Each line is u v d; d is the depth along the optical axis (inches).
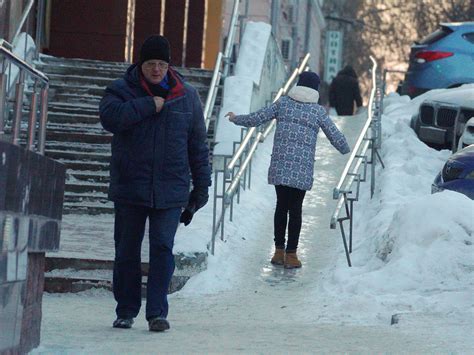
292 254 1242.6
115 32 2122.3
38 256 705.6
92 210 1460.4
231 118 1251.2
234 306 1027.3
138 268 845.2
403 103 2281.0
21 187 637.3
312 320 944.3
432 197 1118.4
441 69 2273.6
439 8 6235.2
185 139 836.0
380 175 1622.8
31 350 693.9
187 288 1107.9
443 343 768.3
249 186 1644.9
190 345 748.6
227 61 1940.2
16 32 1665.8
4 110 659.4
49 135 1595.7
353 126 2281.0
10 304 634.2
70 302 1043.9
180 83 838.5
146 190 822.5
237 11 2032.5
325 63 6363.2
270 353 716.7
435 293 994.1
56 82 1808.6
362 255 1219.2
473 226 1069.1
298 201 1240.8
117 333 806.5
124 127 817.5
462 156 1290.6
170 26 2645.2
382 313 931.3
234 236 1354.6
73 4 2121.1
